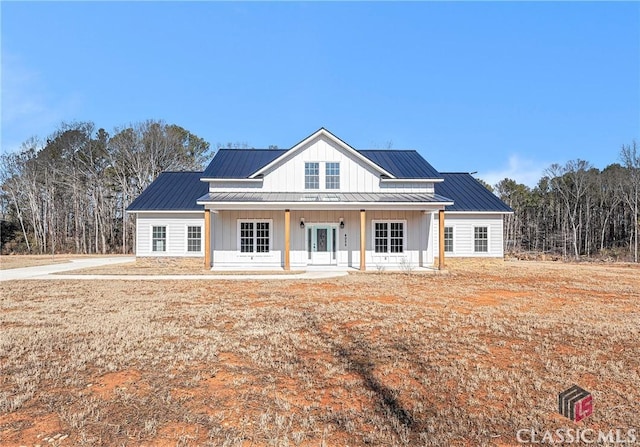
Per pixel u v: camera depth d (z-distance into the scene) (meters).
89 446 3.57
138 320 7.91
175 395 4.58
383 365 5.56
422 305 9.58
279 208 18.03
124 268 19.34
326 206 17.84
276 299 10.42
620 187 46.75
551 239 54.22
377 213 20.02
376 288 12.48
